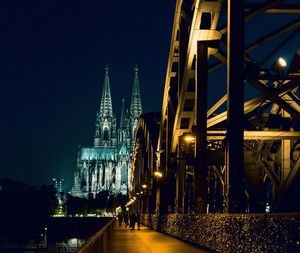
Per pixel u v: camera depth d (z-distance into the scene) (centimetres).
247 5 3114
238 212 2555
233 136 2619
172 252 2770
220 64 3503
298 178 3691
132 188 16638
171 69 4791
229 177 2592
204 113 3378
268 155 4416
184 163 4719
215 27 3256
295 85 3062
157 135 8369
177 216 4294
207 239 2730
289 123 3622
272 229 1497
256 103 3133
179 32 4178
